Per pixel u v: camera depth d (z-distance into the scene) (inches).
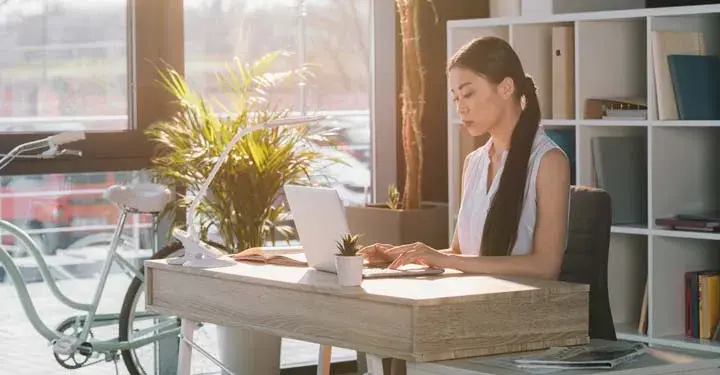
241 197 199.3
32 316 194.2
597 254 139.5
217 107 216.2
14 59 202.5
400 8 214.4
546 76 213.9
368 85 230.2
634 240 209.5
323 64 225.5
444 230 213.5
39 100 204.7
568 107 208.1
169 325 207.0
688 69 194.7
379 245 136.3
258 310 127.4
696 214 196.9
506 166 131.0
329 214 126.6
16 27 202.4
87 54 207.8
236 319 130.9
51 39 205.2
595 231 139.8
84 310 198.1
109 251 197.9
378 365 114.4
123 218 197.2
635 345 113.7
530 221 131.6
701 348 191.0
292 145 201.5
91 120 208.5
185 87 200.8
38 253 195.2
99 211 210.5
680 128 198.8
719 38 203.8
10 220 203.3
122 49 210.2
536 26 212.5
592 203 140.5
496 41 132.6
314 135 207.2
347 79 227.9
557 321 116.6
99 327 205.9
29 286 204.5
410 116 213.8
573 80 207.8
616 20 206.8
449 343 109.8
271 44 221.5
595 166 203.0
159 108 211.9
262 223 201.3
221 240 202.1
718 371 108.3
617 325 207.0
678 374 105.9
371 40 230.2
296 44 223.5
